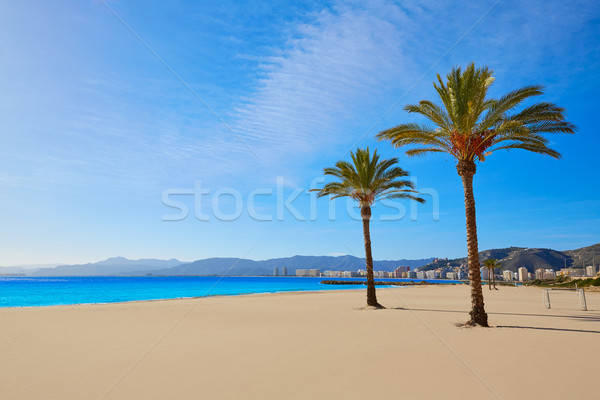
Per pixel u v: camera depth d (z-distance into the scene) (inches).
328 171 971.3
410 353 377.1
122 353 394.3
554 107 543.2
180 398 254.2
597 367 316.5
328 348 410.0
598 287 2250.2
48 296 2130.9
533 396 246.7
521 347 397.4
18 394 265.1
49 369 331.0
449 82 592.1
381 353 379.6
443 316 696.4
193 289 3122.5
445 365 327.9
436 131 627.2
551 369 311.1
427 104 617.0
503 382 277.9
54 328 578.6
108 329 566.9
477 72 577.0
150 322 645.3
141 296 2114.9
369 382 282.8
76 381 295.0
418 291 2055.9
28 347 430.3
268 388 273.0
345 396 252.2
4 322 650.8
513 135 571.5
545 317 682.2
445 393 254.7
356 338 469.1
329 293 1820.9
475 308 559.8
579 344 410.9
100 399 253.6
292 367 330.6
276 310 849.5
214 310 853.8
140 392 267.4
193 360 361.1
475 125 601.9
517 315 721.6
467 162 598.5
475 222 586.9
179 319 685.3
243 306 964.6
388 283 5639.8
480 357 355.3
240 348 415.5
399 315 717.3
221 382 288.7
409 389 264.5
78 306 1010.7
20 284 4284.0
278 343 443.2
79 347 428.1
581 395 248.1
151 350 408.5
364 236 940.6
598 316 700.7
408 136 631.8
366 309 861.2
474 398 244.4
